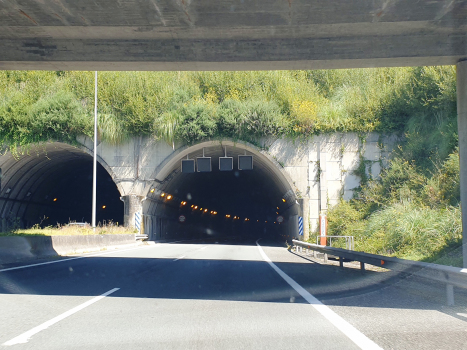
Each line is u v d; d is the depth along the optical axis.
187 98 35.94
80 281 10.71
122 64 14.82
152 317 6.79
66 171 48.75
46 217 52.75
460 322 6.52
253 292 9.37
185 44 13.88
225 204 87.88
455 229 16.59
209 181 62.09
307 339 5.52
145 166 36.44
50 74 38.38
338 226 29.91
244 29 12.84
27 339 5.39
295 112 33.91
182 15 11.92
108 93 36.56
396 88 31.81
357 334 5.77
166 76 37.56
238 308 7.59
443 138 25.09
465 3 11.07
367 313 7.20
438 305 7.98
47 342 5.27
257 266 15.48
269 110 34.00
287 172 33.91
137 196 36.19
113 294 8.86
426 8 11.37
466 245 13.20
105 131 35.75
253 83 36.41
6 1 11.18
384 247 19.41
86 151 36.69
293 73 39.44
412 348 5.07
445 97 25.69
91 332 5.80
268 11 11.61
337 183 33.19
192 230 72.44
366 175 32.81
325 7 11.35
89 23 12.51
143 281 10.91
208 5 11.32
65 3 11.27
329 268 15.34
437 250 16.06
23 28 12.91
